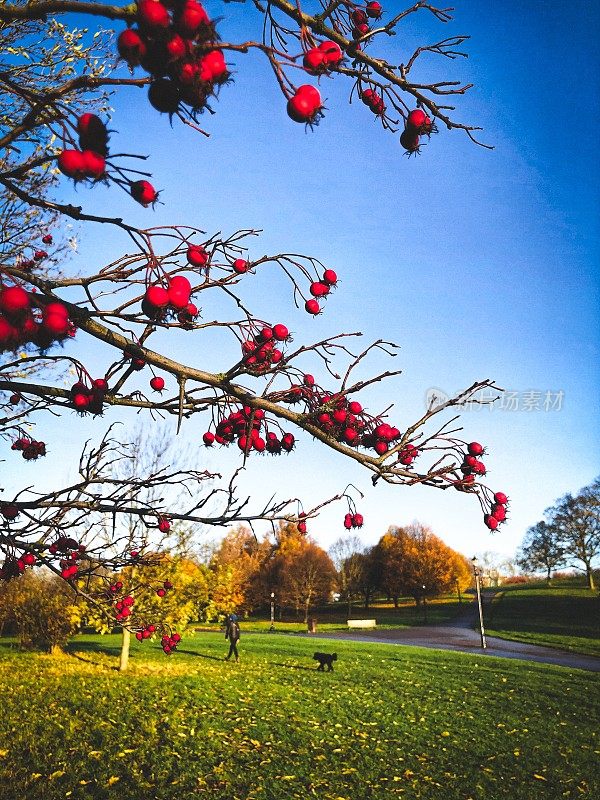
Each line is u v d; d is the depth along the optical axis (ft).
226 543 173.06
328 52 4.23
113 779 20.65
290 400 7.26
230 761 23.81
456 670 55.21
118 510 8.96
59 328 4.27
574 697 42.22
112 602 11.24
